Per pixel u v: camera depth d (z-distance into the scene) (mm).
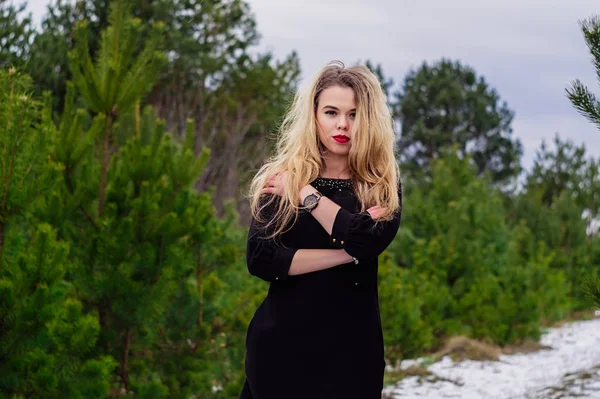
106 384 4449
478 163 47125
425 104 47281
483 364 8820
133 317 5215
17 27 11242
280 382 2656
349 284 2686
